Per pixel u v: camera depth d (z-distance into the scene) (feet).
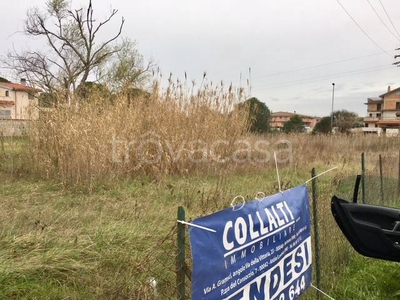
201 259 5.67
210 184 23.40
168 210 16.37
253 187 22.99
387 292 11.75
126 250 10.91
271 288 7.70
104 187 20.57
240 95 32.09
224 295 6.15
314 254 11.25
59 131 23.35
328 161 40.06
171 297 7.60
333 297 11.25
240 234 6.67
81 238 11.93
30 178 22.86
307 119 300.61
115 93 29.40
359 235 11.21
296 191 9.53
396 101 234.79
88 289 9.07
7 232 12.15
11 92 98.99
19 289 9.03
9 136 26.43
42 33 72.38
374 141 58.90
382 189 21.90
